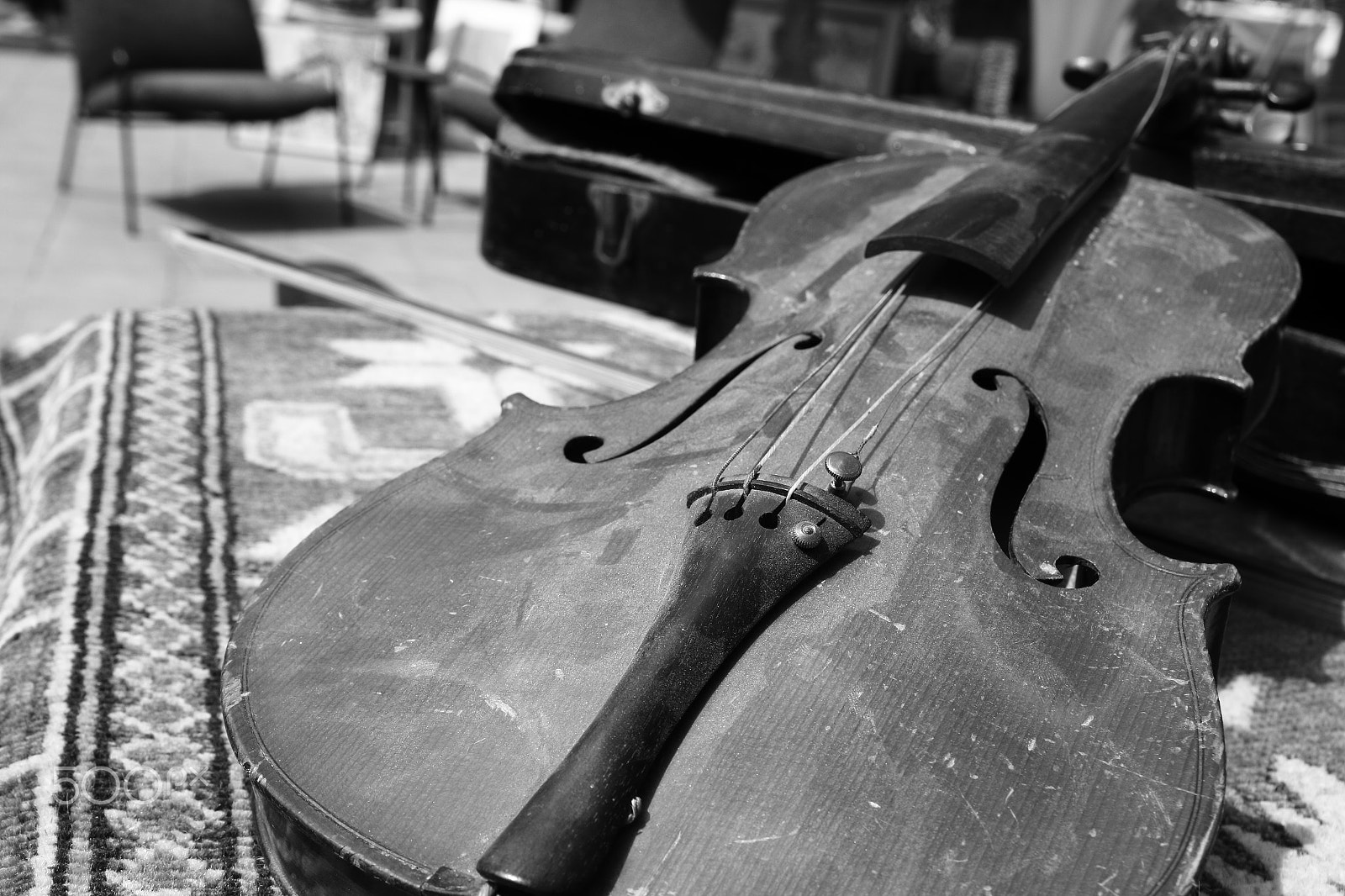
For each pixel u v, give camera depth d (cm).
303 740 37
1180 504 72
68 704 50
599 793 34
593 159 79
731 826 34
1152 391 51
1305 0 94
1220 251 57
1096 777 36
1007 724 37
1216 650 43
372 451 73
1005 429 46
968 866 34
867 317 50
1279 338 54
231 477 68
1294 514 71
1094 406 48
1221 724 37
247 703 38
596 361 73
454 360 88
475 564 41
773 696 37
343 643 39
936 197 56
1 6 370
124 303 126
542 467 45
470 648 39
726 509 41
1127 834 35
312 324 93
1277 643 61
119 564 59
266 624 40
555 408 48
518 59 82
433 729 37
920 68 236
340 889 36
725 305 56
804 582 40
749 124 75
